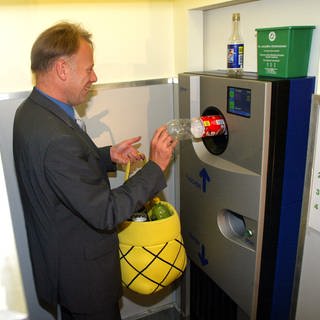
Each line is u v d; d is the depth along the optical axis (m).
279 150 1.17
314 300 1.27
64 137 1.05
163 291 2.11
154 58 1.75
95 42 1.61
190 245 1.69
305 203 1.22
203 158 1.47
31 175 1.12
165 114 1.83
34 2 1.46
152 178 1.21
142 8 1.66
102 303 1.30
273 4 1.30
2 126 1.51
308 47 1.16
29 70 1.51
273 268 1.33
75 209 1.09
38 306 1.81
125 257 1.43
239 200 1.29
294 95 1.14
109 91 1.67
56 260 1.23
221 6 1.52
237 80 1.22
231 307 1.57
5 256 1.68
